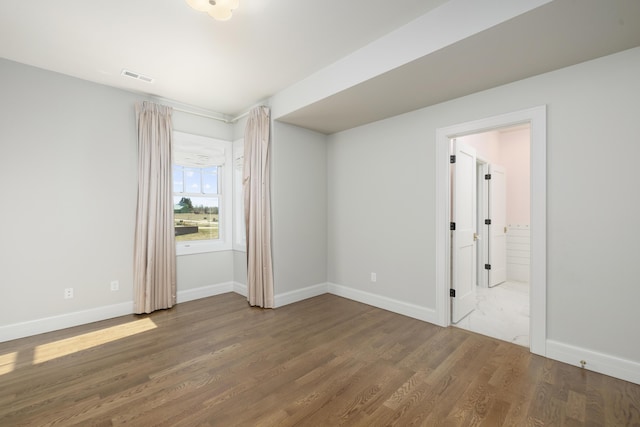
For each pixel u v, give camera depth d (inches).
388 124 139.8
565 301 92.2
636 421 66.6
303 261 158.6
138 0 76.7
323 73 115.1
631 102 81.5
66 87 119.1
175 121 150.9
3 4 77.3
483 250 184.2
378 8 81.0
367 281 150.4
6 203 107.6
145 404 73.0
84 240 123.5
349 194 158.4
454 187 124.2
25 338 109.6
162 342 106.7
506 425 65.9
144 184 135.3
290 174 151.8
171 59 107.4
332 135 167.6
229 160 173.0
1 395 76.3
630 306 82.2
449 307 122.6
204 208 167.8
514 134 204.8
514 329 118.5
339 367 90.0
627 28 71.5
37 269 113.5
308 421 67.2
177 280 152.3
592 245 87.7
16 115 109.0
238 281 171.2
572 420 67.2
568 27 71.4
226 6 72.6
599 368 86.3
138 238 134.7
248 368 89.4
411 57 87.5
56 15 82.4
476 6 74.0
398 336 111.8
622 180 83.0
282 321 126.8
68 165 119.6
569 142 90.8
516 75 96.6
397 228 137.0
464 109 113.7
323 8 80.5
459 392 77.7
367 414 69.6
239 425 65.9
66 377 84.5
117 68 114.0
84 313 123.5
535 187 96.5
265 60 109.0
